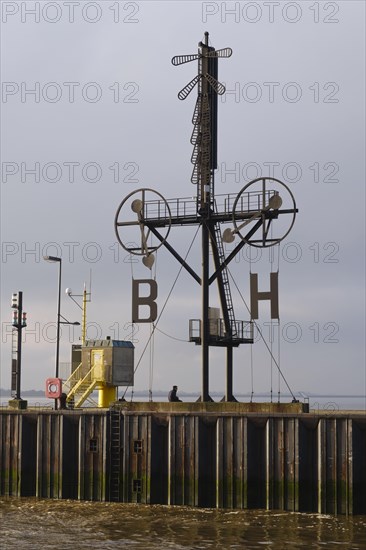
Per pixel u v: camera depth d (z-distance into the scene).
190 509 136.50
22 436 151.50
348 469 130.62
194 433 138.88
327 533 117.56
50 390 164.00
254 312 149.12
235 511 134.12
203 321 155.75
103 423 145.75
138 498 142.62
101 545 110.69
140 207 161.50
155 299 158.75
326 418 132.62
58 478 148.12
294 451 133.88
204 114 161.62
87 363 189.88
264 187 153.00
